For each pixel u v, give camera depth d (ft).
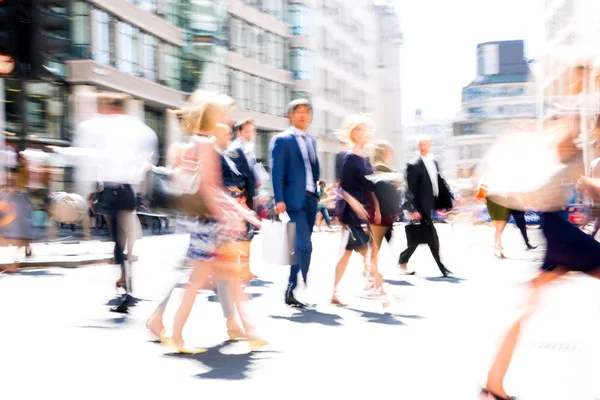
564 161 13.20
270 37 168.04
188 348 18.31
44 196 62.49
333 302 26.58
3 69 28.91
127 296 24.67
